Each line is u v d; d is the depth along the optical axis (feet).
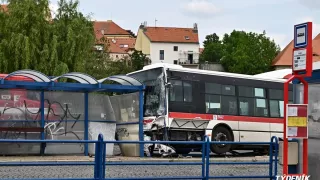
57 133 65.41
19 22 116.16
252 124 76.79
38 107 65.05
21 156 62.13
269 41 314.14
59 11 126.52
